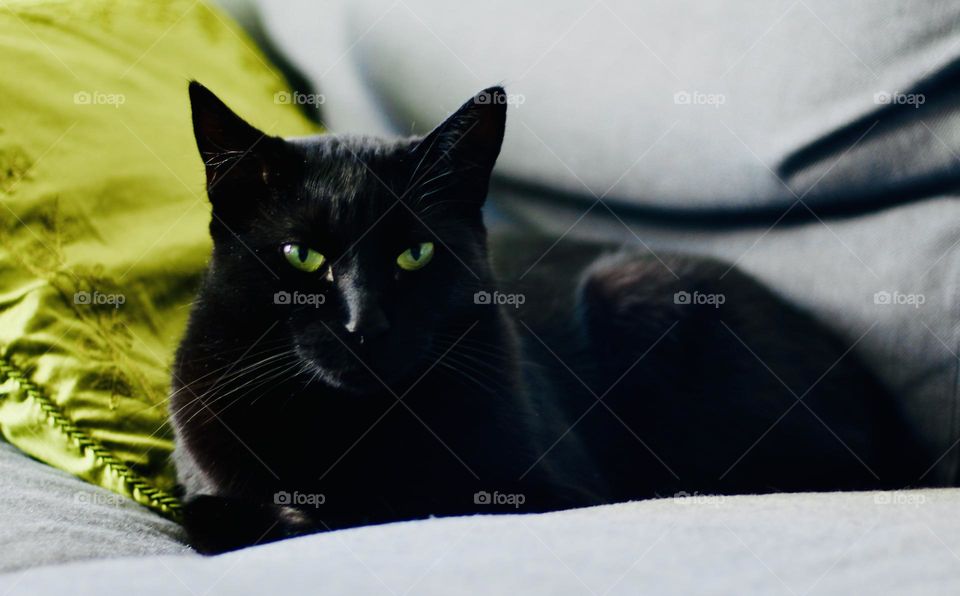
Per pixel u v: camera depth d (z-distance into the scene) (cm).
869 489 82
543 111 90
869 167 83
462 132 76
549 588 60
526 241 91
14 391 76
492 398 76
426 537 64
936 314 81
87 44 86
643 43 88
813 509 66
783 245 86
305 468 75
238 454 75
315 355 74
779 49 85
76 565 63
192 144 84
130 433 76
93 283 78
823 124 83
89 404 76
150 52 88
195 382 75
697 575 61
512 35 90
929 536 63
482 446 75
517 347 79
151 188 82
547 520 66
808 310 85
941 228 82
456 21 91
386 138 78
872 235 83
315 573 62
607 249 90
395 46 92
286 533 72
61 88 83
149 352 78
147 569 63
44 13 86
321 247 74
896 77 82
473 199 78
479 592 60
